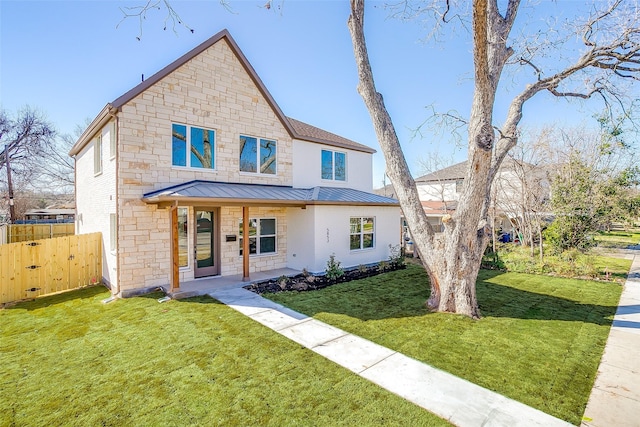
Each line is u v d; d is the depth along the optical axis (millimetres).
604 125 13547
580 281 11758
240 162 12398
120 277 9422
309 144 14938
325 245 12797
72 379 4816
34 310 8477
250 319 7410
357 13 8531
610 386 4625
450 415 3941
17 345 6109
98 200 11906
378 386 4594
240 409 4055
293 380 4746
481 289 10516
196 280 10953
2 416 3943
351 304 8664
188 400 4258
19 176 30031
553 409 4082
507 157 18844
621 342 6156
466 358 5480
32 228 18609
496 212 20641
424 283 11297
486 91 6934
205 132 11422
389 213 15875
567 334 6562
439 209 24906
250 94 12609
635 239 29922
